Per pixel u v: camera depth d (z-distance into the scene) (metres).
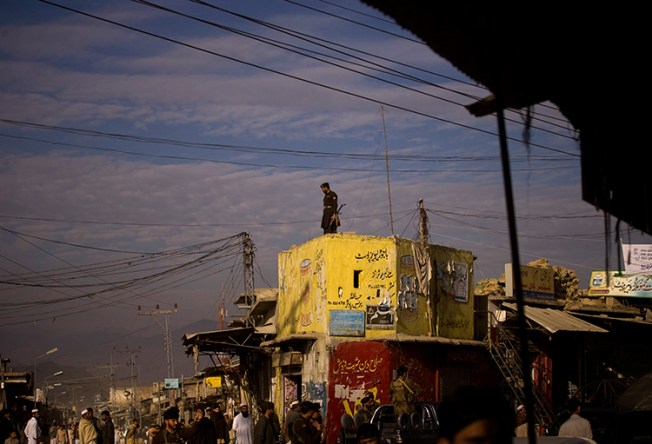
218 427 23.31
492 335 31.41
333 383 28.27
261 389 35.94
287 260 32.78
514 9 3.91
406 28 4.02
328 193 30.95
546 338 32.06
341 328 28.91
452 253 31.39
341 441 20.17
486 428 3.28
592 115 4.74
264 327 33.75
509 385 30.02
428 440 14.61
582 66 4.29
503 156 3.91
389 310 29.08
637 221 5.08
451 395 3.43
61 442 46.91
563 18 3.97
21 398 58.69
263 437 18.31
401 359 28.45
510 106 4.71
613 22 4.00
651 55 4.20
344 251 29.41
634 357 34.66
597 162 4.95
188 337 34.03
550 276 33.84
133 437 32.12
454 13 3.89
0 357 54.75
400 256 29.52
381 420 18.73
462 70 4.38
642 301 36.50
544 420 29.23
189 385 66.81
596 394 30.91
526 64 4.25
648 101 4.53
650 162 4.91
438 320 30.34
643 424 9.61
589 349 33.47
